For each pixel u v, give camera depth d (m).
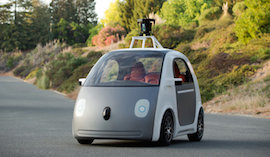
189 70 10.82
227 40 31.59
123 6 68.56
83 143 9.62
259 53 27.89
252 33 29.62
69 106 24.33
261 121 16.47
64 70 45.53
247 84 24.09
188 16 52.44
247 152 8.70
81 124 9.10
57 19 121.94
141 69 9.80
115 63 24.75
